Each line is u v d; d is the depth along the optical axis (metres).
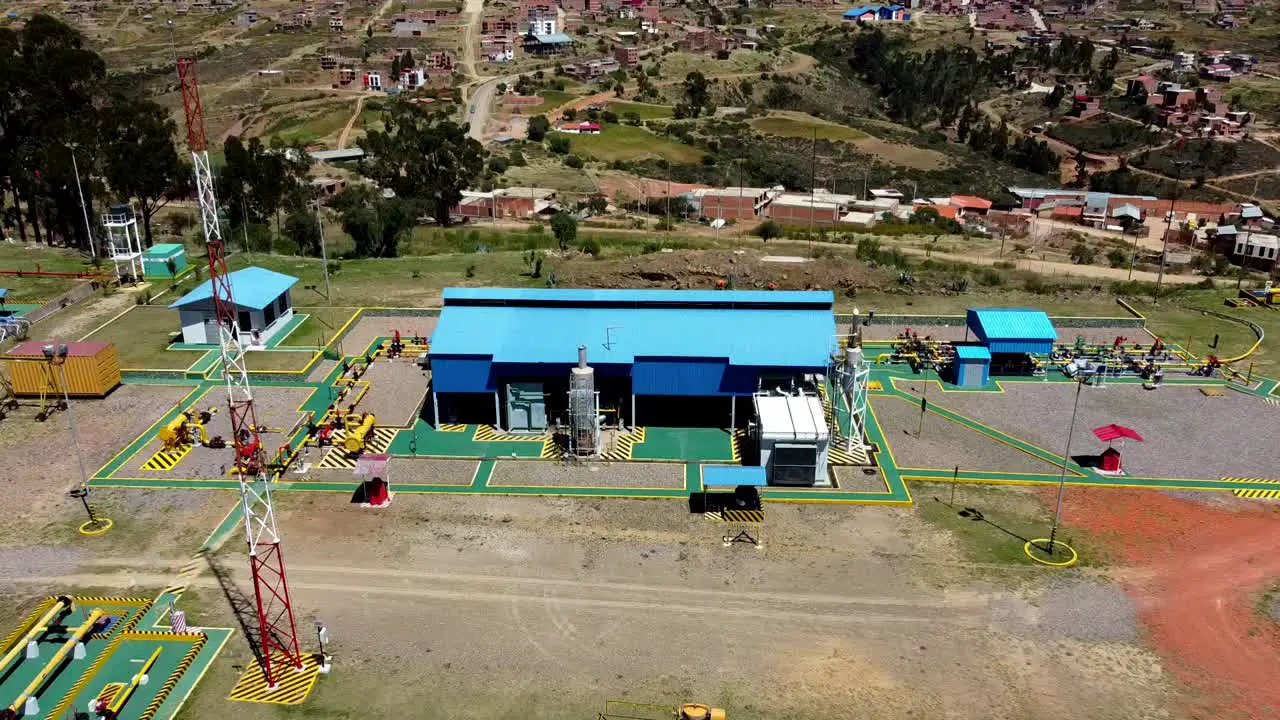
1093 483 50.47
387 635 38.25
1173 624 39.03
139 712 33.75
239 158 106.12
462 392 55.72
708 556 43.84
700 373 55.09
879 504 48.44
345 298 79.81
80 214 96.31
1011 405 60.22
